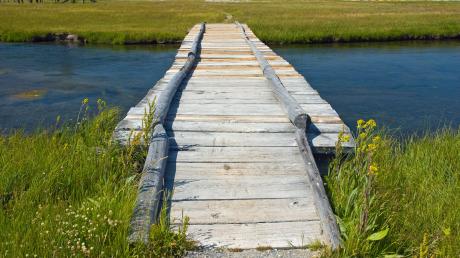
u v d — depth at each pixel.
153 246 3.52
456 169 5.68
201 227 3.90
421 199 4.74
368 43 22.08
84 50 19.56
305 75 14.50
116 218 3.75
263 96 7.81
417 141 7.26
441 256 3.63
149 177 4.34
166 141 5.26
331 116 6.59
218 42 15.84
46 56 17.83
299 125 5.82
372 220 3.86
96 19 30.94
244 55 12.62
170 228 3.85
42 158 5.11
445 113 10.39
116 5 51.66
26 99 11.41
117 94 11.95
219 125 6.19
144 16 33.50
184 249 3.62
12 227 3.70
